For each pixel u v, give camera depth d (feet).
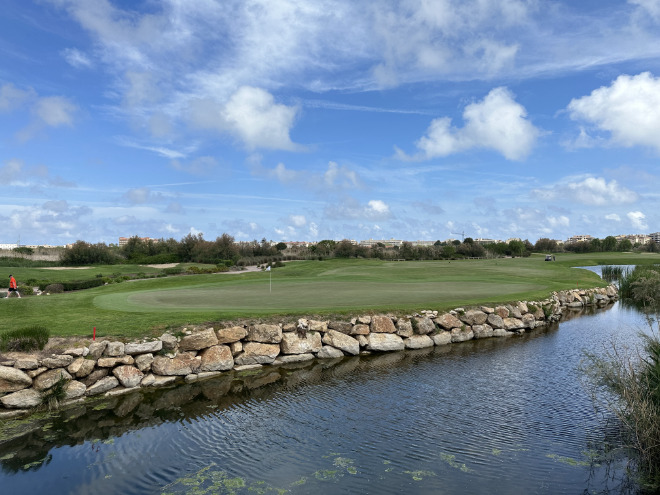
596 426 30.19
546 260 230.07
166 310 54.24
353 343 51.39
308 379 41.65
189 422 31.68
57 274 152.05
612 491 22.54
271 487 23.00
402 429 29.89
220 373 43.78
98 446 28.07
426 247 274.98
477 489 22.68
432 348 54.49
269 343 48.08
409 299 68.69
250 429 30.27
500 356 49.73
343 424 30.83
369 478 23.75
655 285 86.58
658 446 24.23
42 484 23.76
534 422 30.89
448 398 35.81
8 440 29.07
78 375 37.11
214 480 23.81
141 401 36.01
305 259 224.12
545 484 23.16
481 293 78.07
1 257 184.75
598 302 98.94
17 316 50.55
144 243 241.76
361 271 147.84
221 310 54.24
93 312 52.90
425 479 23.61
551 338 59.31
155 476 24.38
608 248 378.94
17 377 33.78
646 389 26.76
